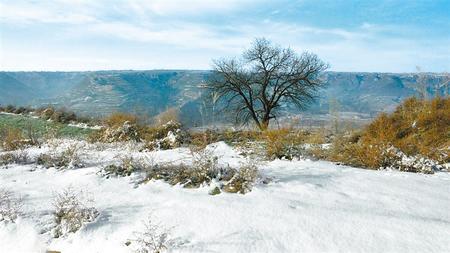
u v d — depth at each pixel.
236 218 6.04
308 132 12.54
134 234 5.84
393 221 5.61
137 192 7.84
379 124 13.57
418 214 6.07
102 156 11.55
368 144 10.73
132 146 13.72
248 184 7.61
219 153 11.30
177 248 5.29
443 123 13.58
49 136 15.59
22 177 9.62
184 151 11.92
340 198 6.86
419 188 7.64
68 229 6.35
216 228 5.76
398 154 10.29
